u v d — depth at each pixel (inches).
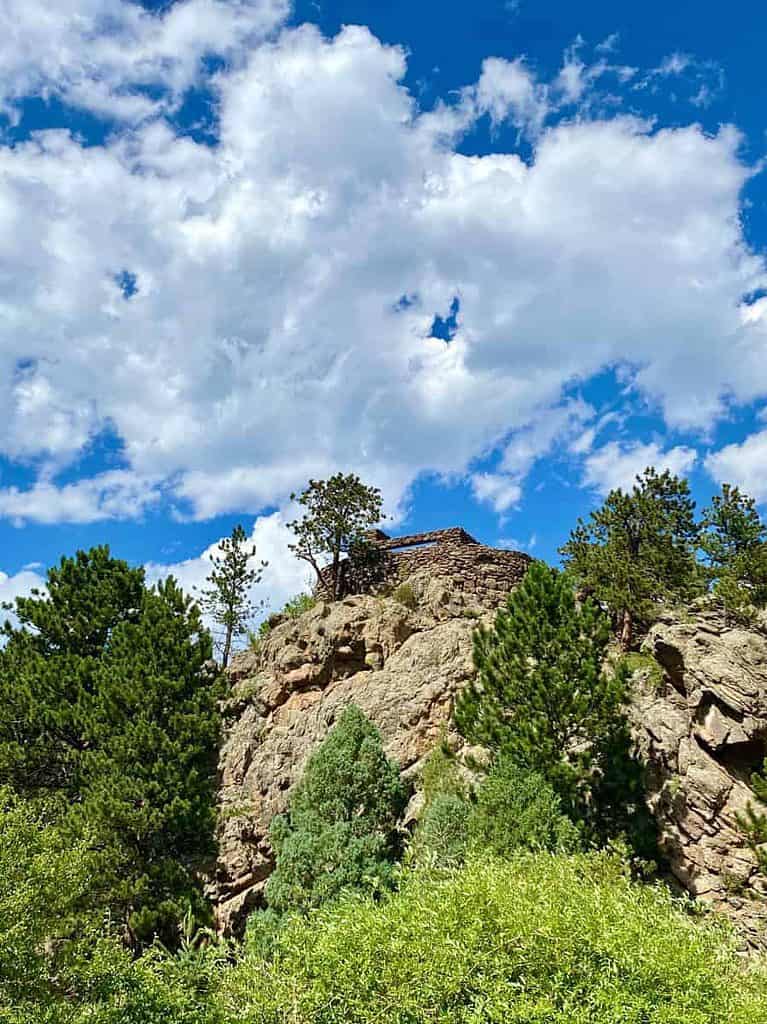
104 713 1029.8
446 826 817.5
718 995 367.6
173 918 892.0
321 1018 378.6
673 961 365.4
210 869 1059.9
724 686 895.7
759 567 1162.0
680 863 813.2
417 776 1035.9
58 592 1212.5
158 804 966.4
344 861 855.7
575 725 885.2
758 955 635.5
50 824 911.7
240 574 1851.6
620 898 443.2
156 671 1069.1
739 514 1343.5
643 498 1375.5
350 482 1669.5
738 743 869.2
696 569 1301.7
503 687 911.7
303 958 400.8
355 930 396.2
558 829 757.9
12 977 397.1
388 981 372.5
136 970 421.7
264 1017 387.2
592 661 884.0
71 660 1119.6
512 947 382.3
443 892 423.5
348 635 1275.8
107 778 965.2
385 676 1183.6
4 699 1084.5
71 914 463.8
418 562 1563.7
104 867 887.7
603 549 1331.2
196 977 430.0
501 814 775.1
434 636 1200.2
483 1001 353.4
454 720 941.8
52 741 1071.6
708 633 970.1
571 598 939.3
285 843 903.7
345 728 1005.2
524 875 474.6
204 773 1063.0
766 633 1027.3
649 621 1256.2
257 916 852.0
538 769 833.5
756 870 784.3
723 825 823.7
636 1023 346.0
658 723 909.8
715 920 521.0
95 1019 388.2
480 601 1441.9
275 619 1541.6
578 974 370.9
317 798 949.8
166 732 1037.2
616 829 831.7
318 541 1642.5
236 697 1301.7
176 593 1183.6
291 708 1244.5
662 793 858.8
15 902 414.0
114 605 1221.7
